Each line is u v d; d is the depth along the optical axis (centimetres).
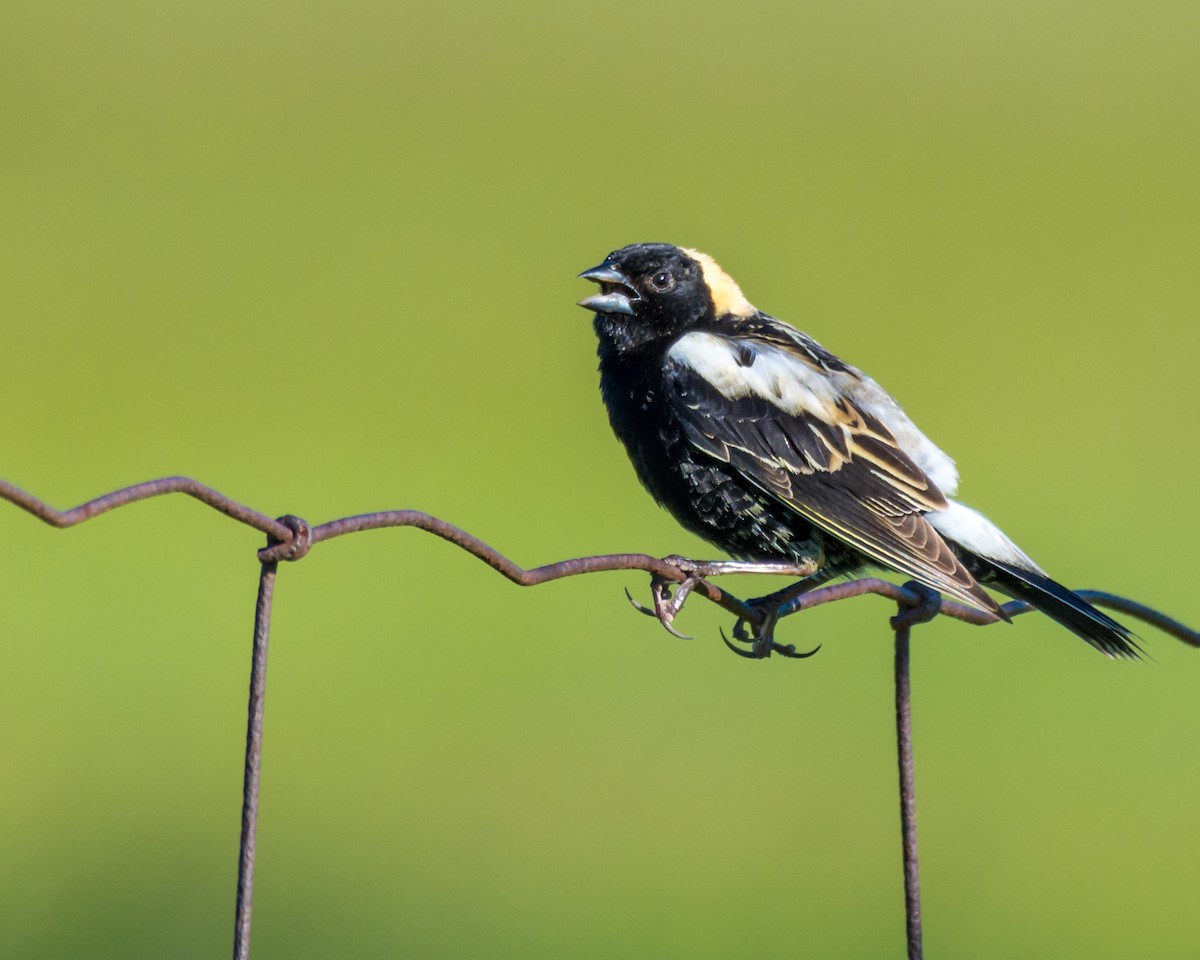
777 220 2083
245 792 406
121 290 1777
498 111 2425
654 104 2503
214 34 2569
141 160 2138
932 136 2448
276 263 1875
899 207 2161
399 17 2702
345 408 1570
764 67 2675
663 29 2811
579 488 1420
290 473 1439
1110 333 1812
